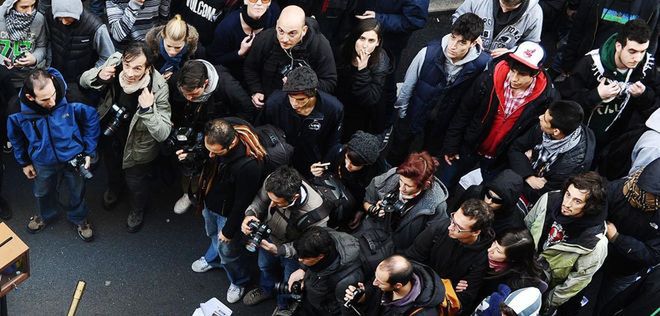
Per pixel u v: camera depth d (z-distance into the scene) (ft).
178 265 19.22
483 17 19.13
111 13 20.04
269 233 15.37
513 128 17.43
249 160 15.02
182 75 15.88
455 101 18.29
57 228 19.52
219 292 18.81
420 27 20.52
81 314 18.07
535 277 14.17
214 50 18.80
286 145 16.05
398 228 15.37
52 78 16.05
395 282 12.81
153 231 19.77
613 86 17.01
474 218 13.56
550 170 16.61
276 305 18.60
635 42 16.51
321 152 17.40
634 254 15.31
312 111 16.30
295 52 17.20
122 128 17.51
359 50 17.07
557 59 22.82
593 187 14.01
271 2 18.98
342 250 14.12
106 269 18.93
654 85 17.62
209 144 14.58
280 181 14.28
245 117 17.71
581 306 17.57
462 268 14.42
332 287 14.39
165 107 16.78
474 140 18.11
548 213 15.03
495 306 13.84
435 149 19.84
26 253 12.45
